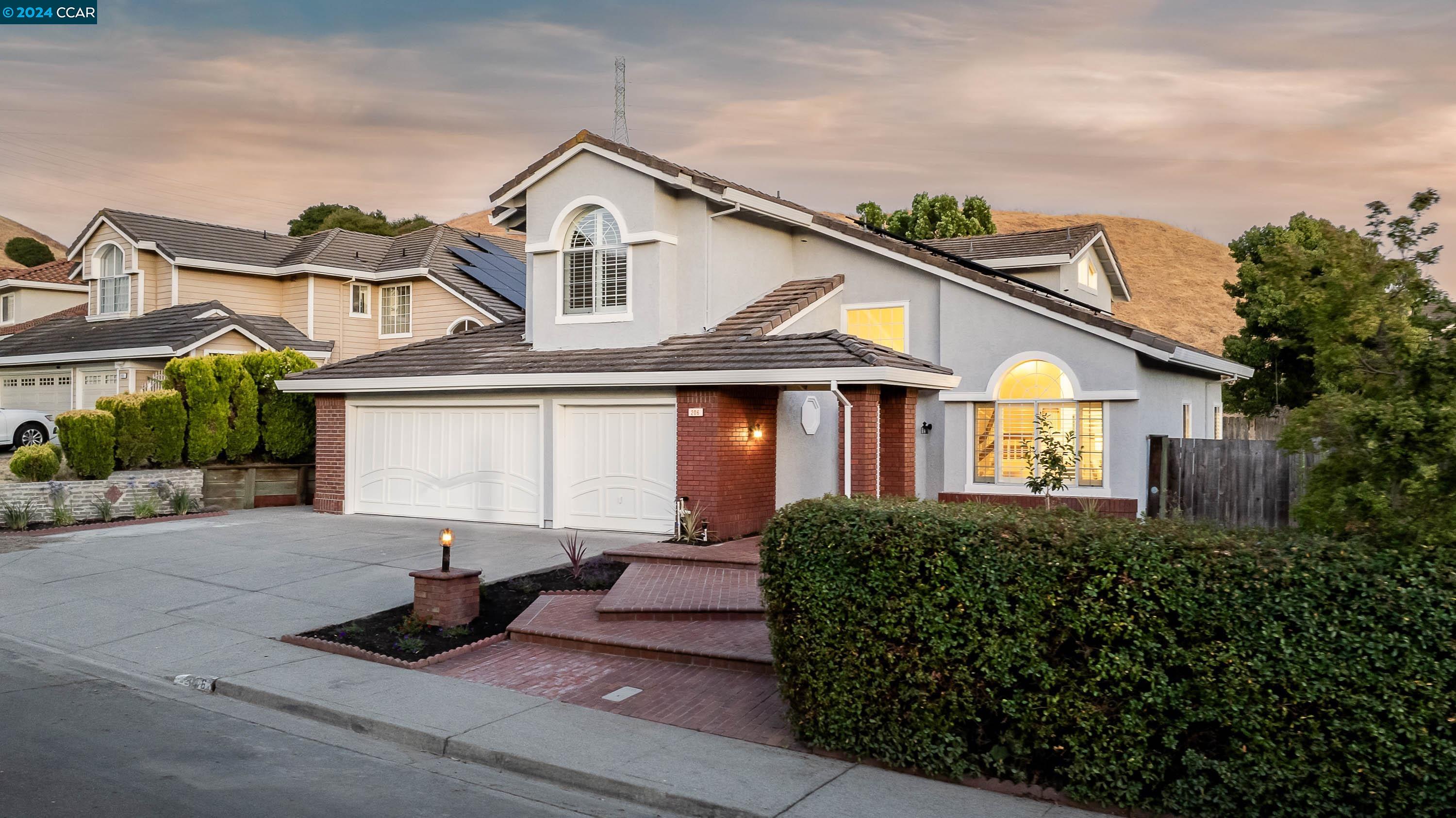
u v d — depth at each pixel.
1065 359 15.68
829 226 17.84
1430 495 5.69
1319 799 5.31
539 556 13.61
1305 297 6.32
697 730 7.32
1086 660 5.90
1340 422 5.88
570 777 6.47
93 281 30.31
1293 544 5.62
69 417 17.31
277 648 9.55
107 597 11.47
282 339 26.16
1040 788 6.12
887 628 6.43
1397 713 5.12
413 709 7.68
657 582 11.52
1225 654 5.51
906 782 6.35
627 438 15.62
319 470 18.88
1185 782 5.64
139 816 5.55
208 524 17.02
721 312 16.59
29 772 6.19
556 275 17.20
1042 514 6.74
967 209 41.69
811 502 7.27
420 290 29.88
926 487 16.88
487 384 16.25
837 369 13.34
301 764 6.65
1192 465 15.23
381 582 12.18
